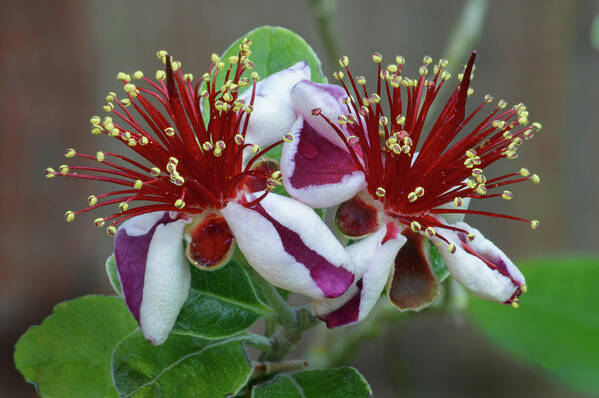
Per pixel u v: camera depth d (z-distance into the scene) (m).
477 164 0.18
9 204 0.36
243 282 0.19
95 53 0.36
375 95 0.18
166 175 0.18
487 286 0.18
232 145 0.18
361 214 0.18
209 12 0.37
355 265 0.18
